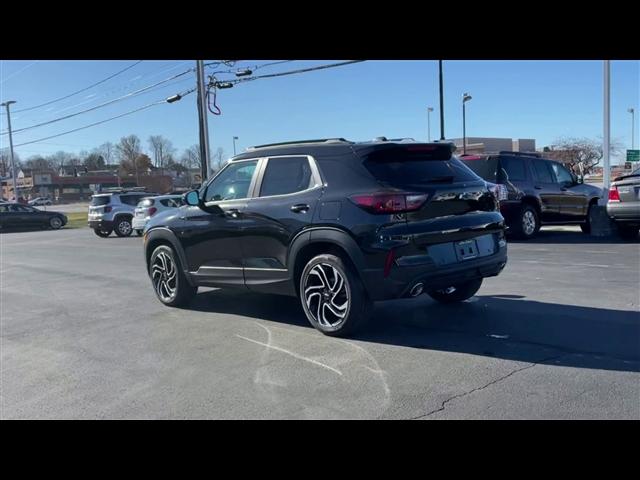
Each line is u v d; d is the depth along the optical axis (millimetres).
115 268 12664
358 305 5656
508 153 13438
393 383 4590
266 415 4168
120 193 24438
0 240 24688
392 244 5348
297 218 5977
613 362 4859
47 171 106250
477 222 5867
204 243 7113
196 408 4363
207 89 25078
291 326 6512
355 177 5668
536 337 5617
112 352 5949
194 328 6695
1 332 7086
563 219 14148
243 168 6777
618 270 9070
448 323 6254
